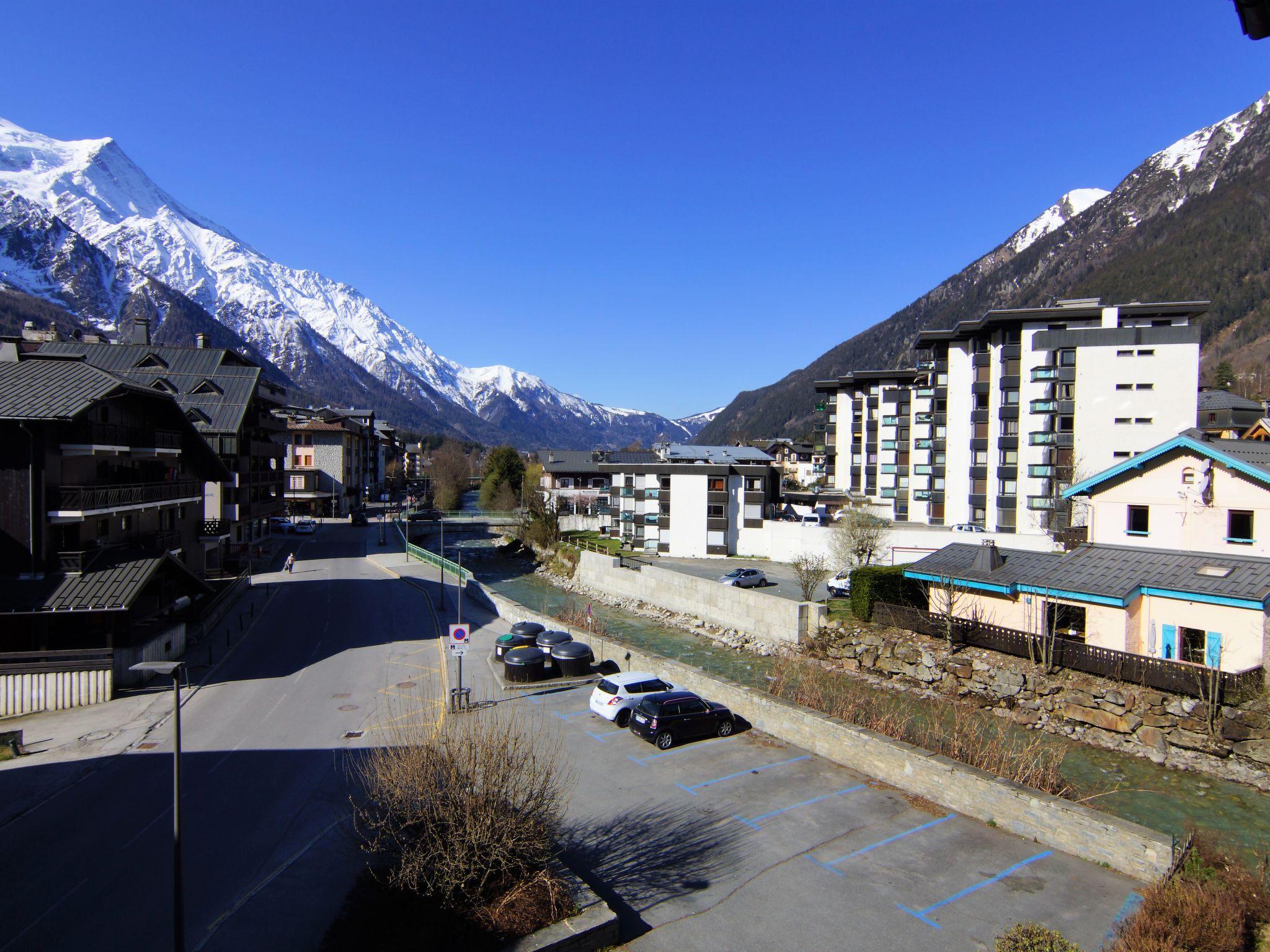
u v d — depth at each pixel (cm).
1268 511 2605
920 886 1317
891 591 3406
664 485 6194
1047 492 5162
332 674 2855
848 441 8688
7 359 3014
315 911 1214
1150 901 1157
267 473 7112
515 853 1224
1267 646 2238
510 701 2483
